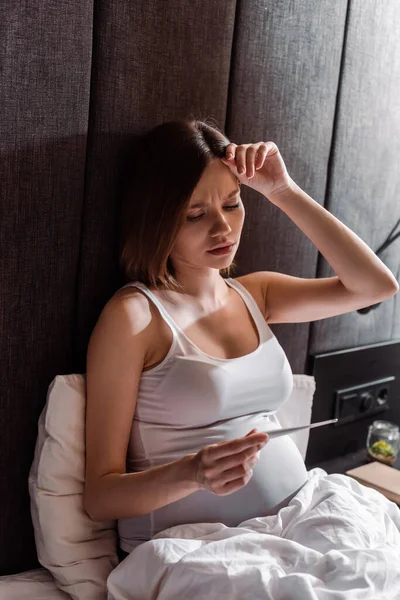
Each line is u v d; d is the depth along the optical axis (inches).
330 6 70.1
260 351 58.9
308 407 72.6
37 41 50.3
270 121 68.0
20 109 50.5
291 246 73.2
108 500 50.9
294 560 47.5
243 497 54.9
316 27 69.4
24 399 54.7
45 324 55.0
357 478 71.1
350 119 75.6
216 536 51.1
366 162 79.0
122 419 52.7
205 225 54.4
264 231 70.1
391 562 46.4
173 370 54.1
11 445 54.6
